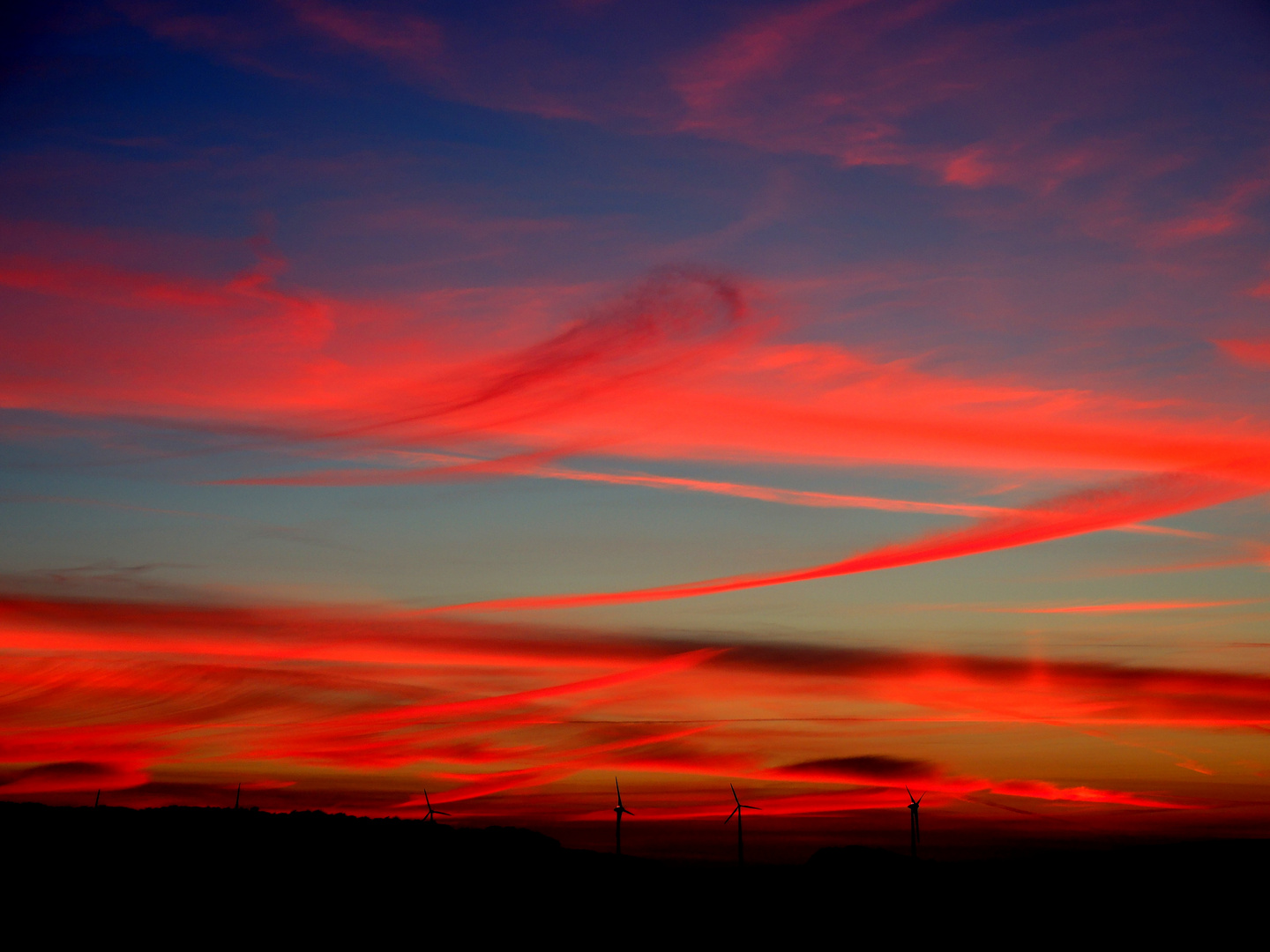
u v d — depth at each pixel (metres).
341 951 79.94
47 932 79.31
